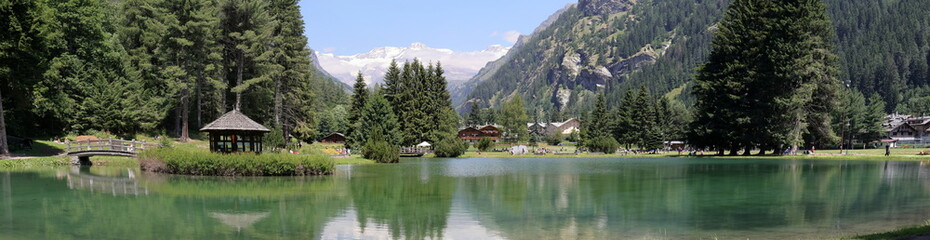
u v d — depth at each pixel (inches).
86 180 1114.7
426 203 802.2
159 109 2220.7
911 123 5295.3
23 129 1879.9
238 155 1253.1
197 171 1259.8
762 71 2241.6
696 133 2527.1
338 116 5162.4
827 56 2246.6
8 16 1414.9
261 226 605.3
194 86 2180.1
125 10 2327.8
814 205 773.3
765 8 2282.2
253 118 2709.2
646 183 1131.9
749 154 2452.0
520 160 2466.8
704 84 2432.3
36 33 1482.5
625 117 4165.8
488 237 553.3
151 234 555.8
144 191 924.0
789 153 2417.6
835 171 1418.6
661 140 4195.4
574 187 1051.3
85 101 2011.6
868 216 671.1
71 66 1948.8
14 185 1014.4
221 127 1350.9
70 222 622.2
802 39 2183.8
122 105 2081.7
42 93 1755.7
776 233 565.3
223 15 2261.3
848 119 3860.7
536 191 964.6
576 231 584.4
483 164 2048.5
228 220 642.2
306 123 2866.6
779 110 2236.7
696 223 629.3
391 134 2807.6
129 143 1721.2
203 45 2183.8
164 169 1310.3
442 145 2854.3
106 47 2087.8
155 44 2249.0
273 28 2406.5
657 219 659.4
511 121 5925.2
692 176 1325.0
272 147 2171.5
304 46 2738.7
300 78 2679.6
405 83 3272.6
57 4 1836.9
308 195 893.2
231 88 2295.8
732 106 2345.0
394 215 688.4
